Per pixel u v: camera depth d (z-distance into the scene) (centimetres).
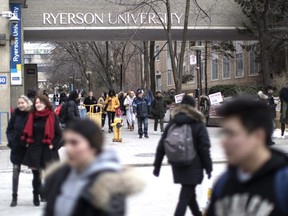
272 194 461
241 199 474
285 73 5791
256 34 5488
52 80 16700
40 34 5472
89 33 5481
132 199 1756
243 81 8769
